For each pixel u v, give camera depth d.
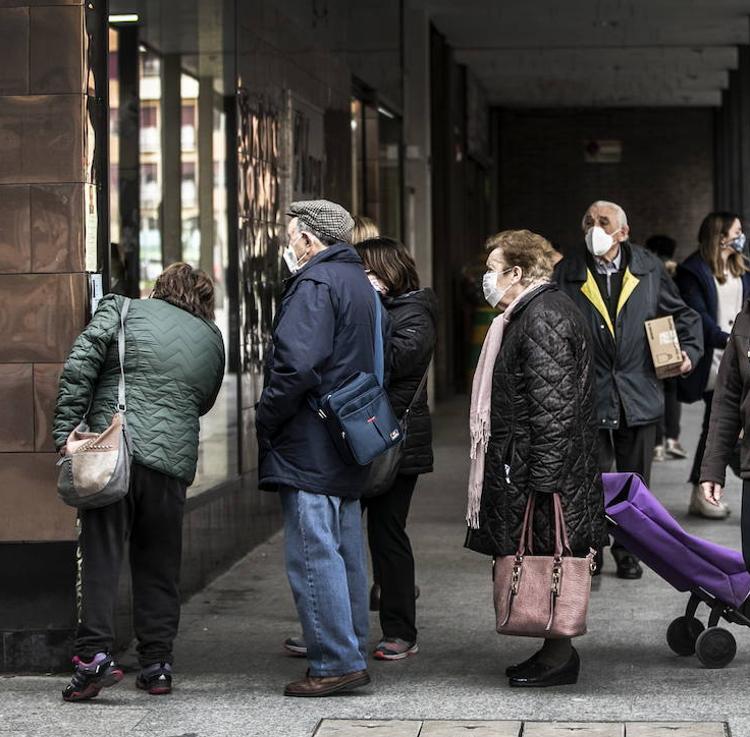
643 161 39.94
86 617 6.29
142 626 6.43
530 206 40.12
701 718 5.88
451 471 14.31
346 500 6.38
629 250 8.70
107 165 6.95
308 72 12.02
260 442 6.27
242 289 10.03
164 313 6.42
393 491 6.99
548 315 6.12
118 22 9.53
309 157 12.05
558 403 6.04
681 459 14.84
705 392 10.62
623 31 25.66
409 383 6.91
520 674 6.42
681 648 6.96
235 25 9.95
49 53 6.72
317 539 6.20
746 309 6.39
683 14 24.12
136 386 6.32
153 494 6.35
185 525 8.41
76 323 6.72
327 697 6.27
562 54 29.42
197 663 6.96
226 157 10.04
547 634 6.08
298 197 11.68
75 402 6.20
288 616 8.02
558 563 6.07
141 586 6.45
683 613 7.89
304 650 7.06
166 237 10.33
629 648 7.14
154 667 6.39
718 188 38.31
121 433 6.09
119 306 6.37
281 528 11.27
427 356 6.94
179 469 6.36
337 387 6.17
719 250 10.35
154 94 10.24
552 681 6.41
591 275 8.67
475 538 6.27
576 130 39.91
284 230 11.25
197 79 10.12
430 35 23.14
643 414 8.62
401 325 6.88
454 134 25.91
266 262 10.70
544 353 6.07
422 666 6.82
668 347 8.58
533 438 6.06
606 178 40.03
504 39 25.47
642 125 39.88
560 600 6.07
